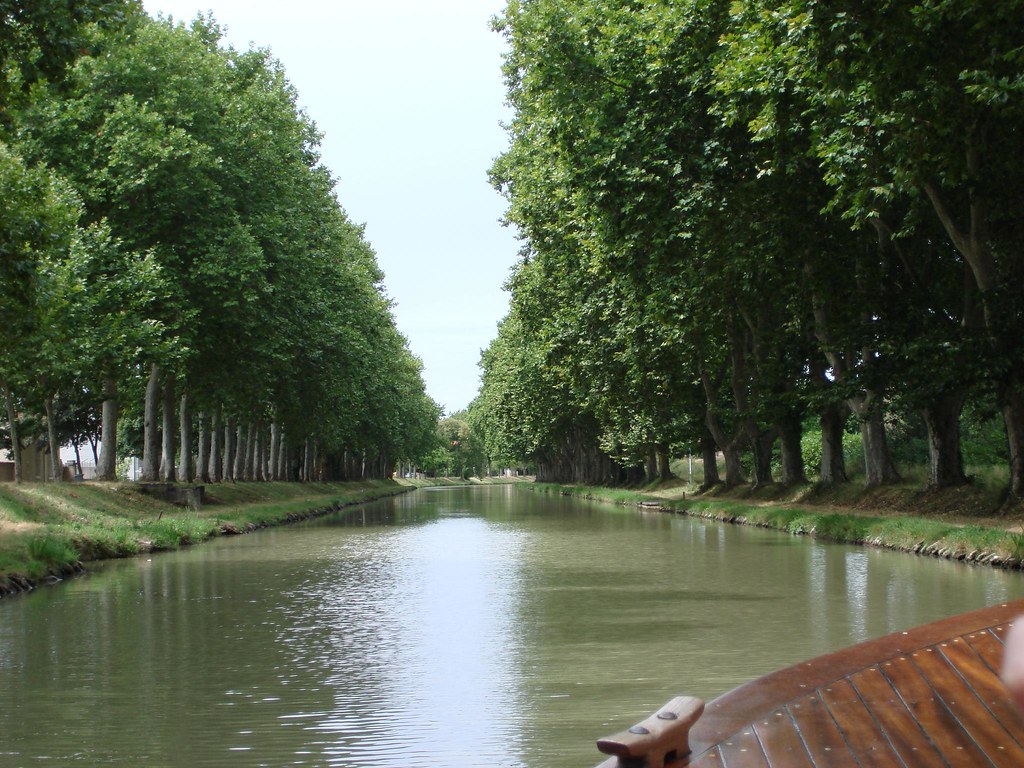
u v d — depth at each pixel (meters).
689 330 33.28
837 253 27.75
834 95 17.42
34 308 19.03
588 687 9.41
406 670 10.40
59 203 19.84
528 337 49.91
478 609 14.77
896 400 26.05
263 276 35.94
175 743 7.68
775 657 10.62
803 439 57.66
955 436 27.70
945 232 27.42
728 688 9.23
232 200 35.97
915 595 14.98
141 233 33.97
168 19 37.69
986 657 5.44
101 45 15.86
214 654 11.43
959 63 17.08
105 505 30.88
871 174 18.28
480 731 7.91
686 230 26.45
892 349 25.81
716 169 25.06
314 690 9.51
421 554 24.44
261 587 17.81
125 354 30.72
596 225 28.17
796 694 4.87
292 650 11.63
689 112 25.95
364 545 27.50
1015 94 15.84
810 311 33.06
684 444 53.53
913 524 22.86
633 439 55.56
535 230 38.91
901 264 28.89
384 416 79.69
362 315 56.56
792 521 29.64
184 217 35.16
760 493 41.00
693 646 11.37
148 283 31.67
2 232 17.52
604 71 27.56
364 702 8.98
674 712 3.83
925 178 18.28
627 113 26.67
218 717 8.48
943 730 4.43
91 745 7.64
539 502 67.69
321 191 49.41
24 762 7.20
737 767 3.87
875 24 16.42
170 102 34.22
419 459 147.75
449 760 7.15
